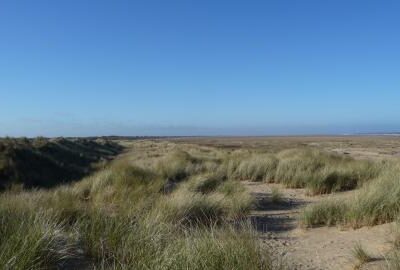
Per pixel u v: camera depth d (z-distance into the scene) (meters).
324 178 14.88
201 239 6.00
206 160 26.22
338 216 9.40
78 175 26.94
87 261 6.01
